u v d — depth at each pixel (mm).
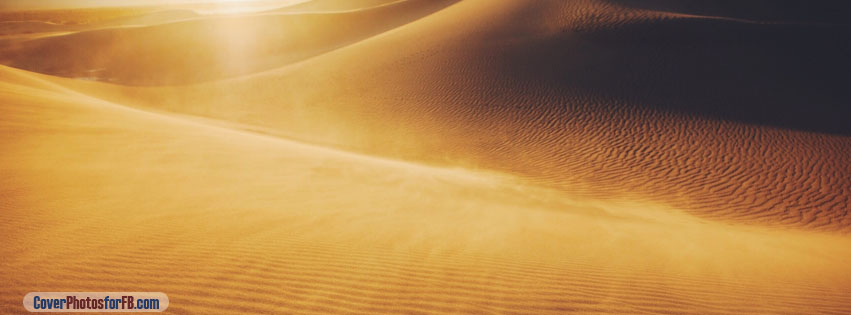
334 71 23625
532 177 11508
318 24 50875
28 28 71000
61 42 44531
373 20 51812
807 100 15477
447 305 3117
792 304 3865
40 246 3363
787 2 35375
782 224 8914
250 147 9258
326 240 4156
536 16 26469
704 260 5031
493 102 17297
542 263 4207
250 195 5633
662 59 18609
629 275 4141
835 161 11680
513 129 15125
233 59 41844
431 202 6617
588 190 10555
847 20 32406
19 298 2611
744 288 4145
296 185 6512
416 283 3424
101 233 3744
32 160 6074
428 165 12336
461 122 16094
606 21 22672
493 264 4020
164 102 20875
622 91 16750
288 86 22219
